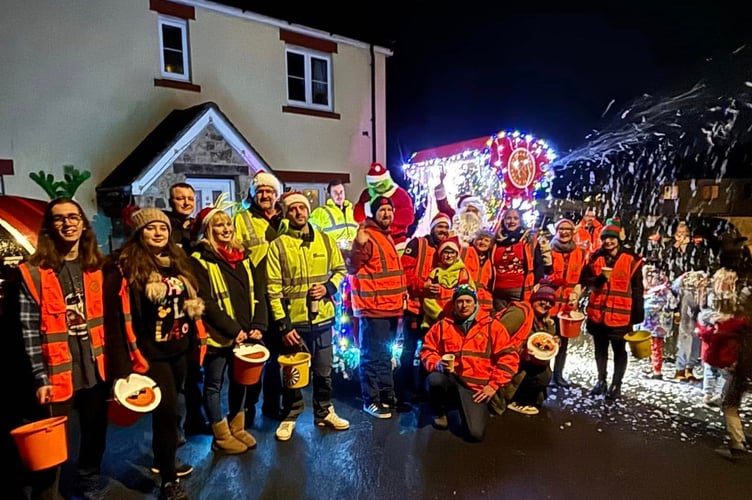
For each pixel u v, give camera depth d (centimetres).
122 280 291
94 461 307
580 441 384
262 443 383
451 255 446
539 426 412
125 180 741
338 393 493
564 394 479
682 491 315
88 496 307
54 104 733
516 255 498
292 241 384
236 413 375
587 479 330
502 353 397
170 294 301
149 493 316
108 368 288
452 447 377
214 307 350
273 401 429
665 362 570
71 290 277
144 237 299
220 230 357
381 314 430
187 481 329
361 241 423
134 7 800
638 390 486
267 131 973
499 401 437
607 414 433
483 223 590
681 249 660
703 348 387
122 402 273
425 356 416
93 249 289
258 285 387
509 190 670
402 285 440
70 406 277
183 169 787
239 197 870
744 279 372
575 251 509
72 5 739
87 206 772
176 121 818
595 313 462
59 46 732
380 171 591
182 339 309
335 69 1078
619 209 1725
